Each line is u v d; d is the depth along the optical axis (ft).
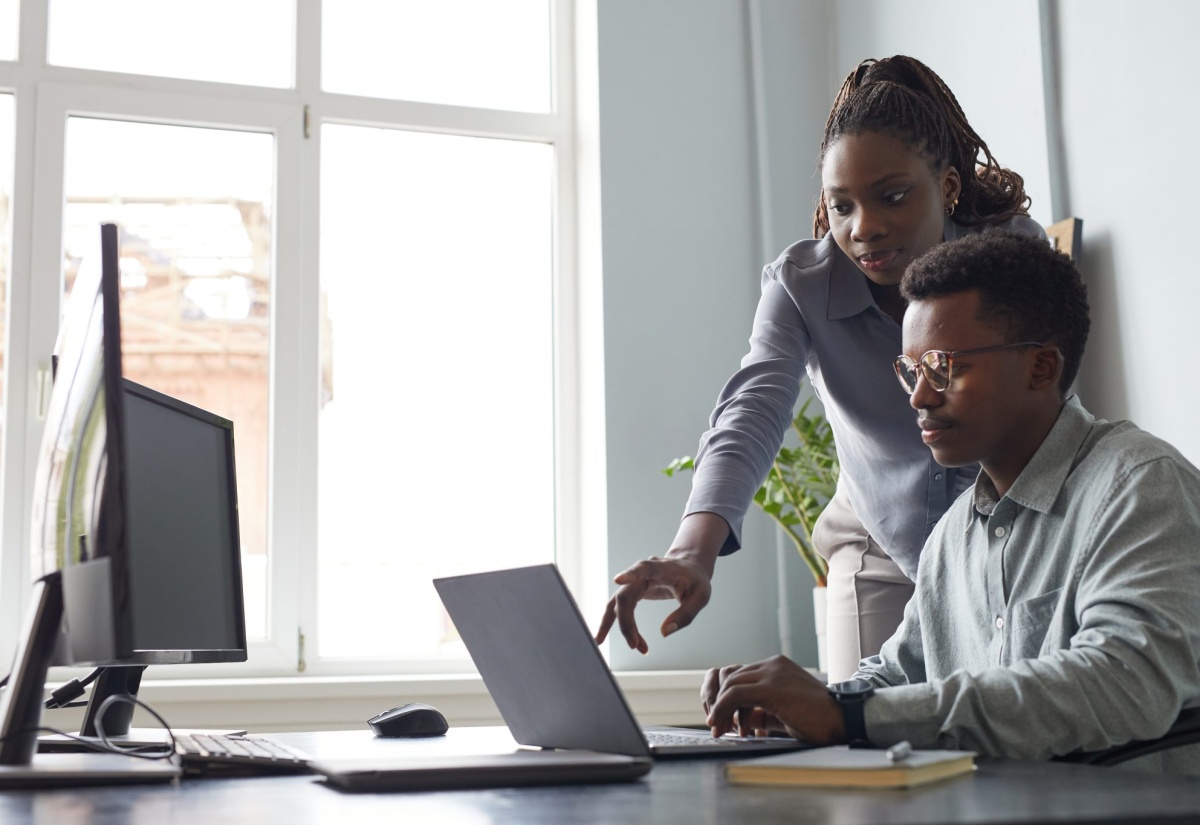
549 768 2.86
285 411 9.61
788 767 2.72
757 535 9.91
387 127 10.27
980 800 2.34
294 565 9.49
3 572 8.77
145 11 9.73
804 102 10.61
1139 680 3.29
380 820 2.30
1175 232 6.94
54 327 9.12
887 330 5.41
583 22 10.48
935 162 5.01
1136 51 7.26
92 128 9.48
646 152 10.13
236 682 8.27
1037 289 3.93
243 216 9.78
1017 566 4.02
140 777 3.01
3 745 3.20
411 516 9.96
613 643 9.41
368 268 10.11
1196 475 3.76
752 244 10.30
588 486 10.00
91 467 3.13
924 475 5.49
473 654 3.84
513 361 10.37
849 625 6.33
